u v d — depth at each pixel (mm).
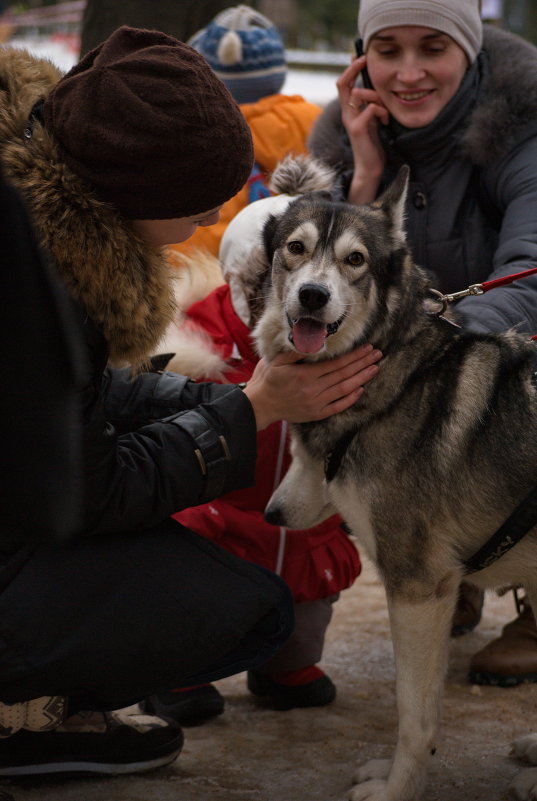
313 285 2229
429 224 3129
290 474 2525
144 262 2014
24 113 1937
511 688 2984
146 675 2104
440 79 2994
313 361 2348
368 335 2311
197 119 1881
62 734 2289
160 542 2139
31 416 1350
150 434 2141
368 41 3125
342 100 3320
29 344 1310
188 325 2939
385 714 2797
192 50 1972
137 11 5770
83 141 1866
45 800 2193
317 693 2848
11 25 13461
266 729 2697
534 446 2189
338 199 3244
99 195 1925
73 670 2020
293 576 2766
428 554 2230
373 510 2260
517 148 2943
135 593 2061
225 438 2152
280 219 2516
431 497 2217
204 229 4109
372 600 3852
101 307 1935
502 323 2549
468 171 3076
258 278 2721
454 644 3400
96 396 1963
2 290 1281
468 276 3115
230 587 2154
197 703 2709
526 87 2926
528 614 3035
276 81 5203
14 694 2014
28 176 1854
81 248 1863
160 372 2512
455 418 2232
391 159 3221
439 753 2512
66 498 1402
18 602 1979
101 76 1871
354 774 2330
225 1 5973
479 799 2258
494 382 2256
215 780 2336
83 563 2041
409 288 2383
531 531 2205
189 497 2129
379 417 2270
